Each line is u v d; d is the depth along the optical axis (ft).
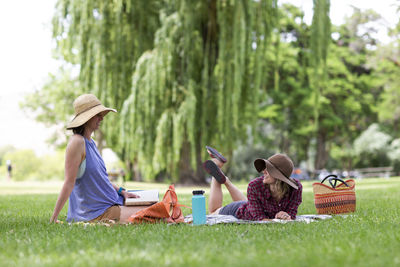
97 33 62.95
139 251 9.84
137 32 66.03
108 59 63.41
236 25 57.52
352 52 132.87
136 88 62.75
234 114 59.67
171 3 64.69
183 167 74.49
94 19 63.36
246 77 68.39
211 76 67.05
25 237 12.50
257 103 63.98
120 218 16.61
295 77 128.36
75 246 10.77
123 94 64.18
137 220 16.06
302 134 131.95
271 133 140.05
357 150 146.51
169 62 61.57
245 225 14.92
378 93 141.69
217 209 19.34
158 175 104.83
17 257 9.61
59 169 138.92
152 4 69.15
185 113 62.49
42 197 40.65
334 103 132.36
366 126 153.28
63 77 116.88
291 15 126.11
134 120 62.59
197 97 65.87
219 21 59.67
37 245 10.97
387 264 8.21
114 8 62.69
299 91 121.19
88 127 17.07
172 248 10.09
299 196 16.56
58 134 144.97
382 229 13.35
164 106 63.87
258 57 61.21
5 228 15.64
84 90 63.82
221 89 61.16
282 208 16.60
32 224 16.20
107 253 9.55
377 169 142.92
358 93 126.72
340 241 10.91
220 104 61.41
